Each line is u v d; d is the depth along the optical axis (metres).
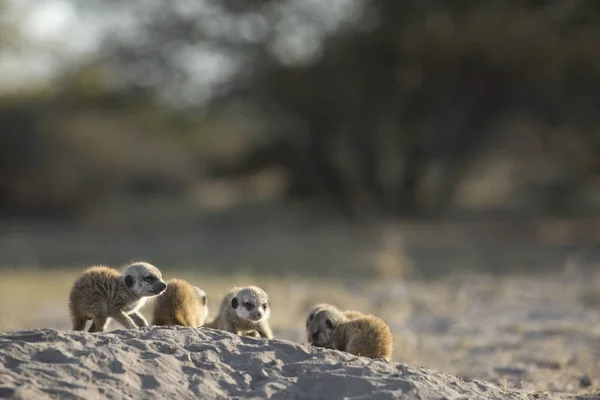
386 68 34.41
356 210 39.50
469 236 31.62
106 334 6.01
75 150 35.97
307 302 14.35
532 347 10.08
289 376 5.72
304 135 37.94
